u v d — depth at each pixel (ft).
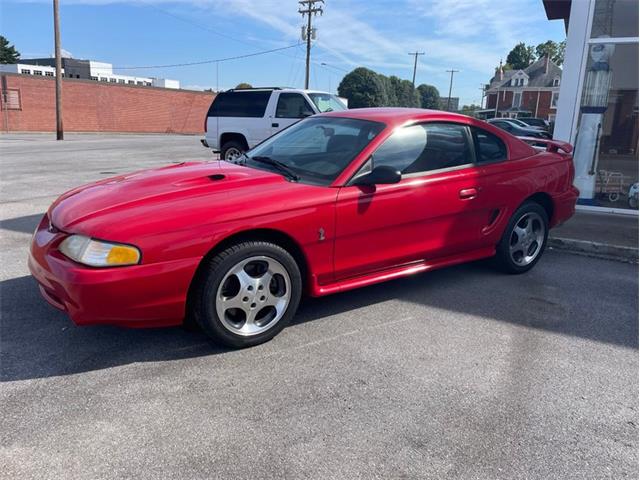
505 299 14.51
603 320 13.25
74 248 9.67
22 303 13.05
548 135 74.13
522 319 13.16
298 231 11.10
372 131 13.03
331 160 12.61
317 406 9.09
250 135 38.27
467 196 14.12
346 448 8.02
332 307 13.57
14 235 19.53
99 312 9.46
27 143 74.43
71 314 9.66
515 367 10.72
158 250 9.61
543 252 18.38
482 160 14.96
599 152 27.94
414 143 13.42
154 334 11.63
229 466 7.54
